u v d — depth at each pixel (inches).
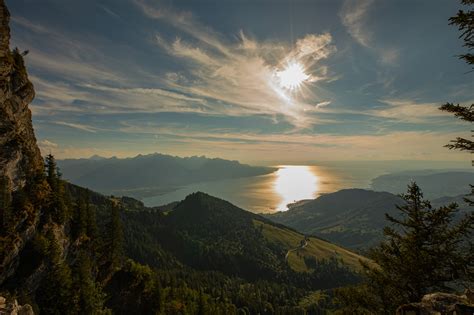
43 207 3422.7
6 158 3132.4
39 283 2913.4
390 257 872.3
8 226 2797.7
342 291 1012.5
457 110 551.8
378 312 880.9
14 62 3651.6
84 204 4338.1
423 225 773.3
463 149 545.3
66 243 3678.6
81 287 2992.1
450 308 504.1
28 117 3875.5
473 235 716.7
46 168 3838.6
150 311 3850.9
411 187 823.1
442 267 737.6
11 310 1160.8
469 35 516.1
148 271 4384.8
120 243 4485.7
